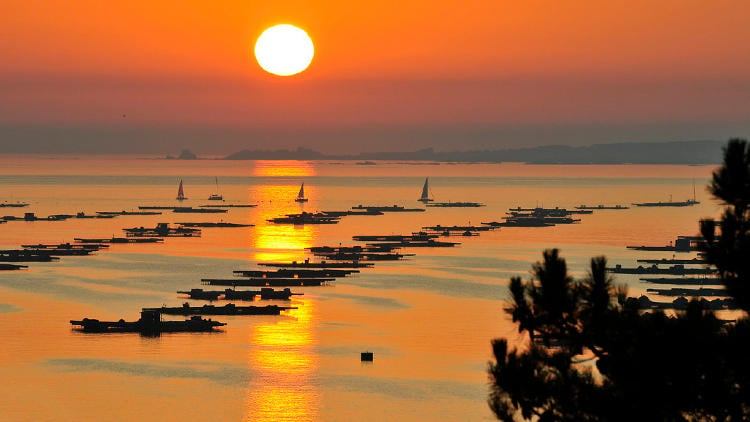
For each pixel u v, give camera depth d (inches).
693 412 3981.3
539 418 4160.9
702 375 3927.2
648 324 4025.6
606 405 3998.5
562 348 4308.6
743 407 3907.5
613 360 4077.3
